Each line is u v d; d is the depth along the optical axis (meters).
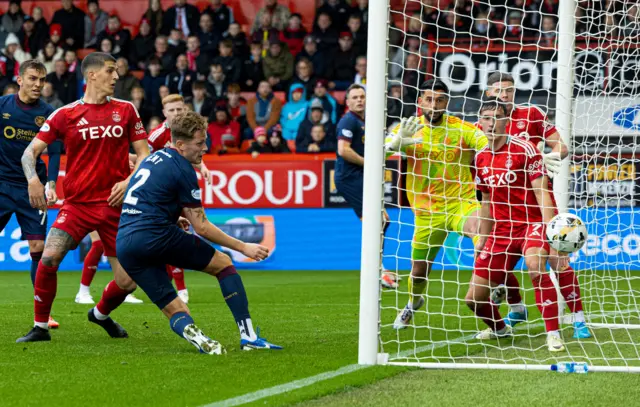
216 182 27.89
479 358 10.98
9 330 14.00
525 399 8.36
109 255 12.54
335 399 8.36
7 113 14.34
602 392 8.72
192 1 35.72
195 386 8.95
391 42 29.84
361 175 18.91
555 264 12.98
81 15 34.22
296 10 35.72
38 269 12.44
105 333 13.46
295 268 27.64
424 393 8.63
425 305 17.47
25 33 34.00
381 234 10.34
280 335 13.12
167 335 13.18
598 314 15.90
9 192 14.56
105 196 12.58
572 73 14.59
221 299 19.11
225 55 32.16
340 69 31.89
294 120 30.83
